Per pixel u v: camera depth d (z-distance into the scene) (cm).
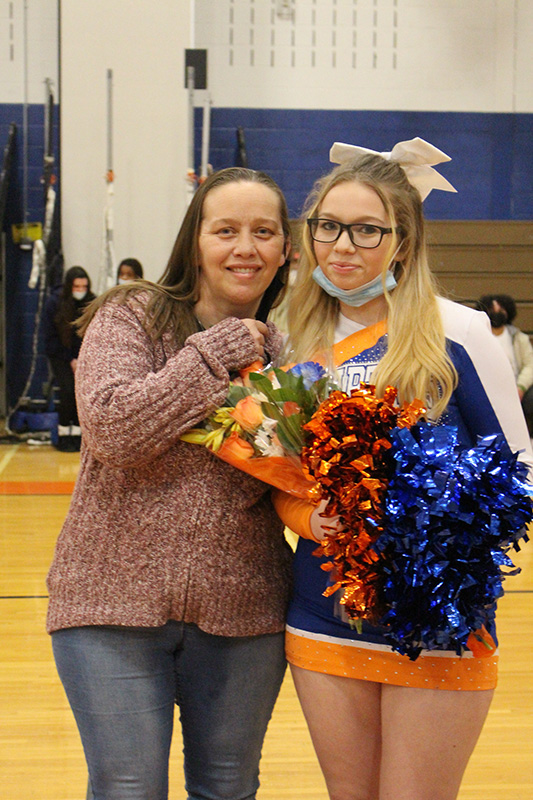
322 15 797
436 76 801
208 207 149
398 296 150
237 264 148
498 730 254
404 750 142
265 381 137
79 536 143
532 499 128
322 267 153
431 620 127
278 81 801
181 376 135
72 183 749
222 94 800
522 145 803
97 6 731
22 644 310
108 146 737
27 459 683
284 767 230
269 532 151
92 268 760
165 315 147
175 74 735
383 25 798
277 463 140
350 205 148
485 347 147
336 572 139
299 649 150
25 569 397
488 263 771
